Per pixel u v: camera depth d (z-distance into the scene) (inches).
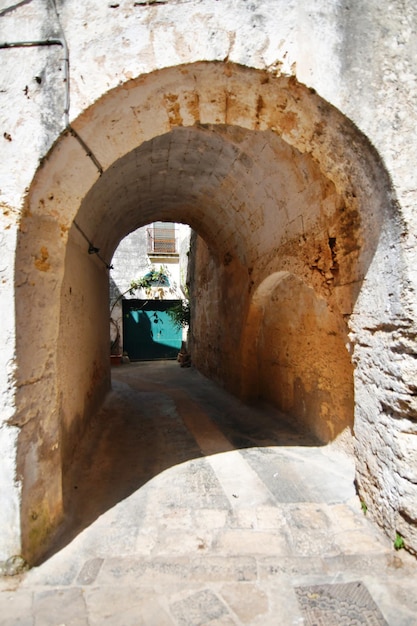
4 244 72.5
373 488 90.5
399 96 80.2
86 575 74.3
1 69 74.8
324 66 78.8
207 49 75.7
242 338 218.7
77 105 74.4
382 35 80.7
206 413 203.0
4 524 73.4
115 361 462.3
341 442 130.5
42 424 82.8
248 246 200.7
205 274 331.9
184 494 107.3
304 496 104.7
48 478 84.7
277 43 77.4
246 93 84.0
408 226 77.3
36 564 76.9
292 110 86.7
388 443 83.7
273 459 131.7
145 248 530.0
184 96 83.7
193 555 80.3
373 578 73.0
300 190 128.5
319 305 143.5
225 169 163.2
